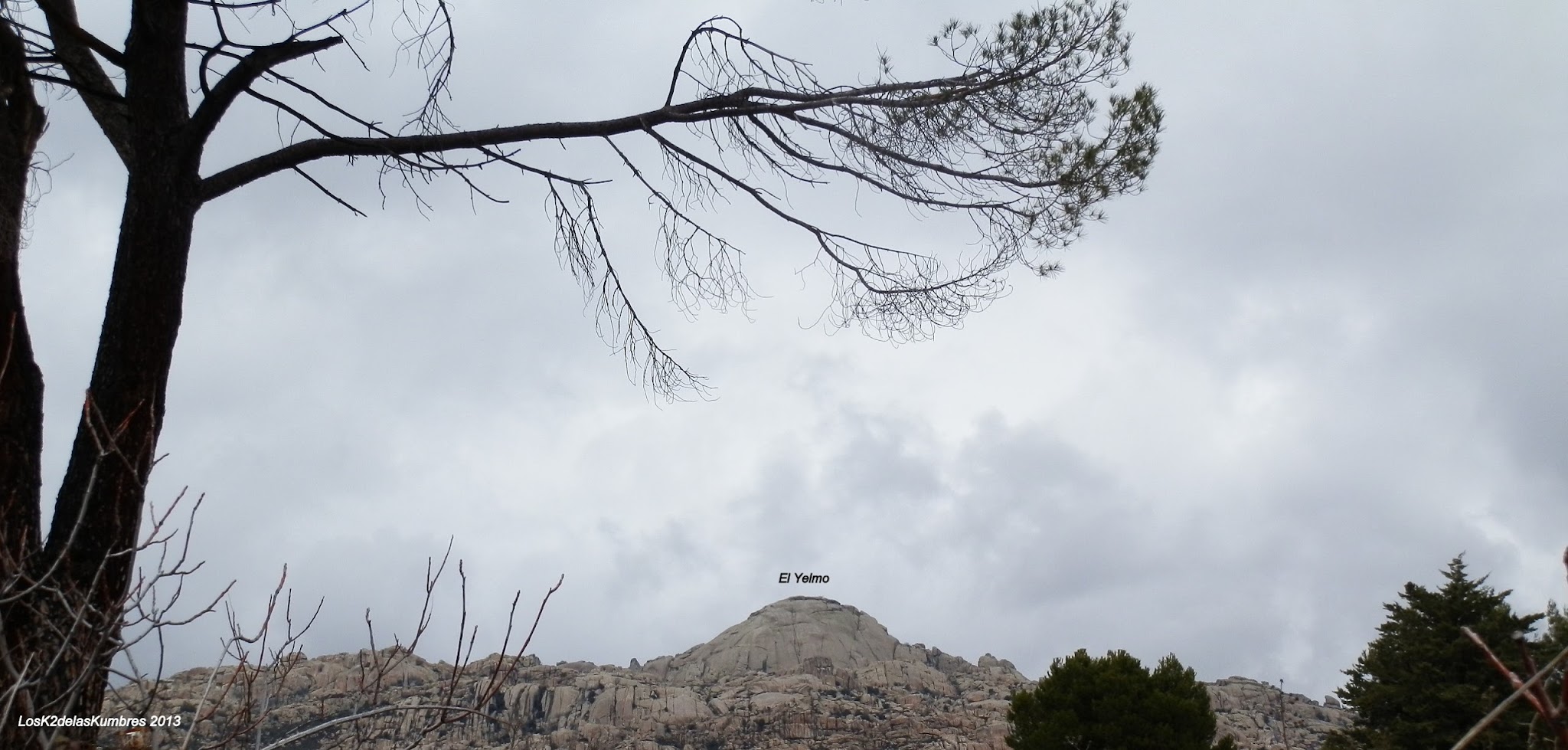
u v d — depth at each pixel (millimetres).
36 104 4852
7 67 4699
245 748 3102
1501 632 21688
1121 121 6719
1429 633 22469
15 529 4289
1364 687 23781
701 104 6090
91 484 3453
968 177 6562
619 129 6000
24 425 4465
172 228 4957
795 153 6391
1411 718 22438
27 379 4523
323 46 5426
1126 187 6738
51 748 2871
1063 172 6609
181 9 5000
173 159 5008
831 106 6219
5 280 4492
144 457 4617
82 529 4414
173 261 4945
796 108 6156
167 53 4996
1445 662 22281
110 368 4730
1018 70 6441
